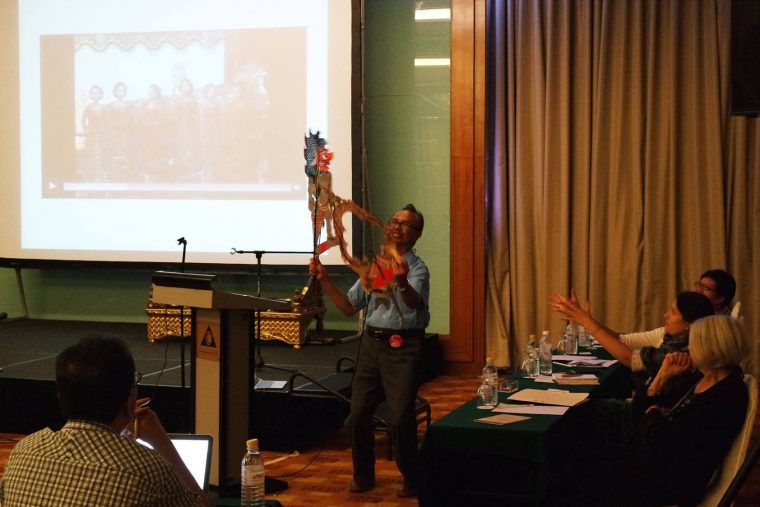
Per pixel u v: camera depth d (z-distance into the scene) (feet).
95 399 6.24
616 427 14.39
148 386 18.71
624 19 25.93
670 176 25.77
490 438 11.20
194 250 27.04
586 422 14.40
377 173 27.73
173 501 6.23
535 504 11.07
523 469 11.75
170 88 27.12
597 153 26.30
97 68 27.63
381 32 27.53
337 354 23.49
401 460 14.73
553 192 26.68
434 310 27.45
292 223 26.43
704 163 25.63
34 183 28.07
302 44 26.25
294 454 17.81
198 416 13.87
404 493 14.92
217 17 26.78
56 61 27.86
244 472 9.46
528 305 27.12
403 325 14.60
